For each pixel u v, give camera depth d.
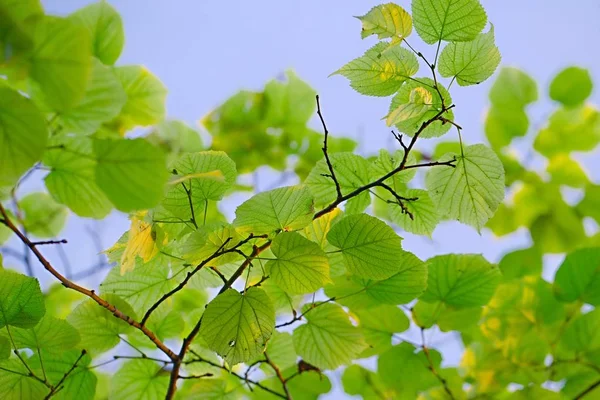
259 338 1.34
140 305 1.44
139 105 1.56
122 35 1.53
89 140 1.24
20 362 1.42
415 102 1.33
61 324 1.39
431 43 1.33
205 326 1.34
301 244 1.32
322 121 1.34
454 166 1.36
